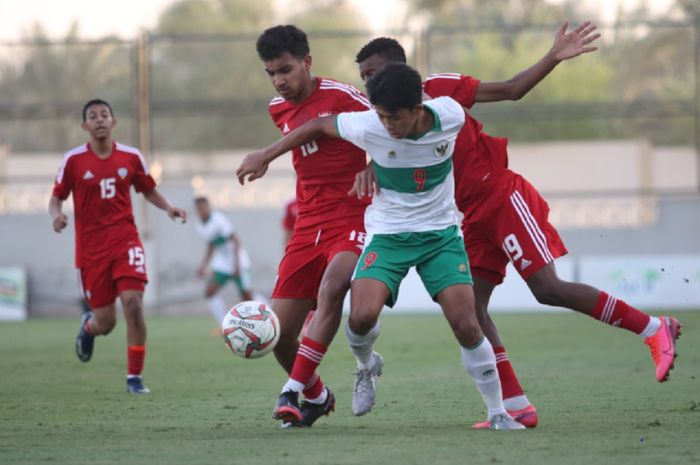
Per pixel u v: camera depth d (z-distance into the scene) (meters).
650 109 87.94
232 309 21.16
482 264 23.02
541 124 128.12
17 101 98.88
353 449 18.27
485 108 95.81
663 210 85.25
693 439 19.19
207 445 19.12
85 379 34.38
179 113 86.31
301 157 21.95
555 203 87.50
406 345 47.62
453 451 17.91
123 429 22.03
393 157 19.92
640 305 77.38
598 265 77.81
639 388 29.09
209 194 91.38
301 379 20.91
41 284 83.38
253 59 122.12
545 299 22.61
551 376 32.97
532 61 132.38
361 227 21.75
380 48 22.47
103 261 31.62
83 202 31.55
